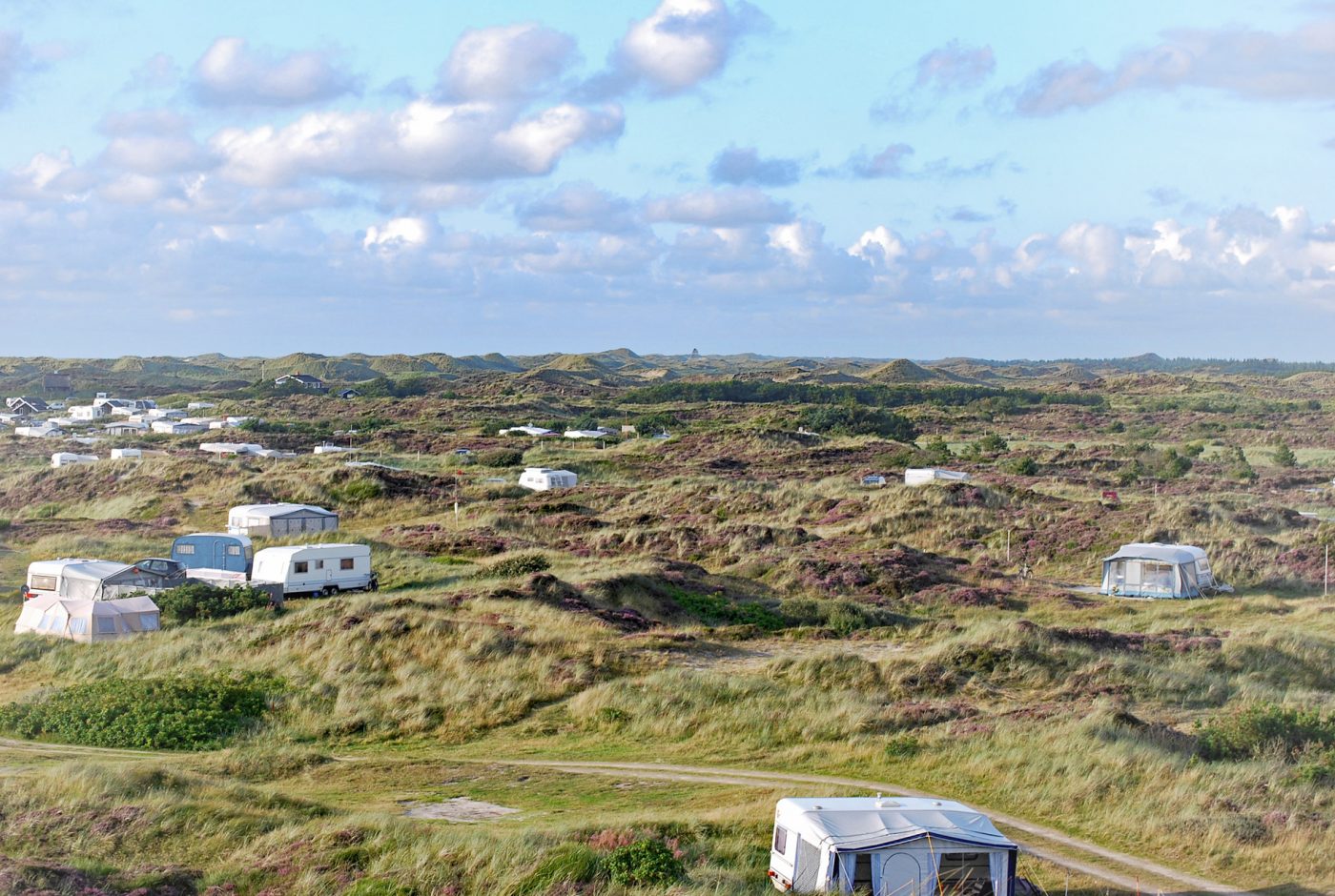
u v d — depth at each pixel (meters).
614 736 27.98
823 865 15.88
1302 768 22.81
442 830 18.72
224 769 24.45
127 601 40.03
